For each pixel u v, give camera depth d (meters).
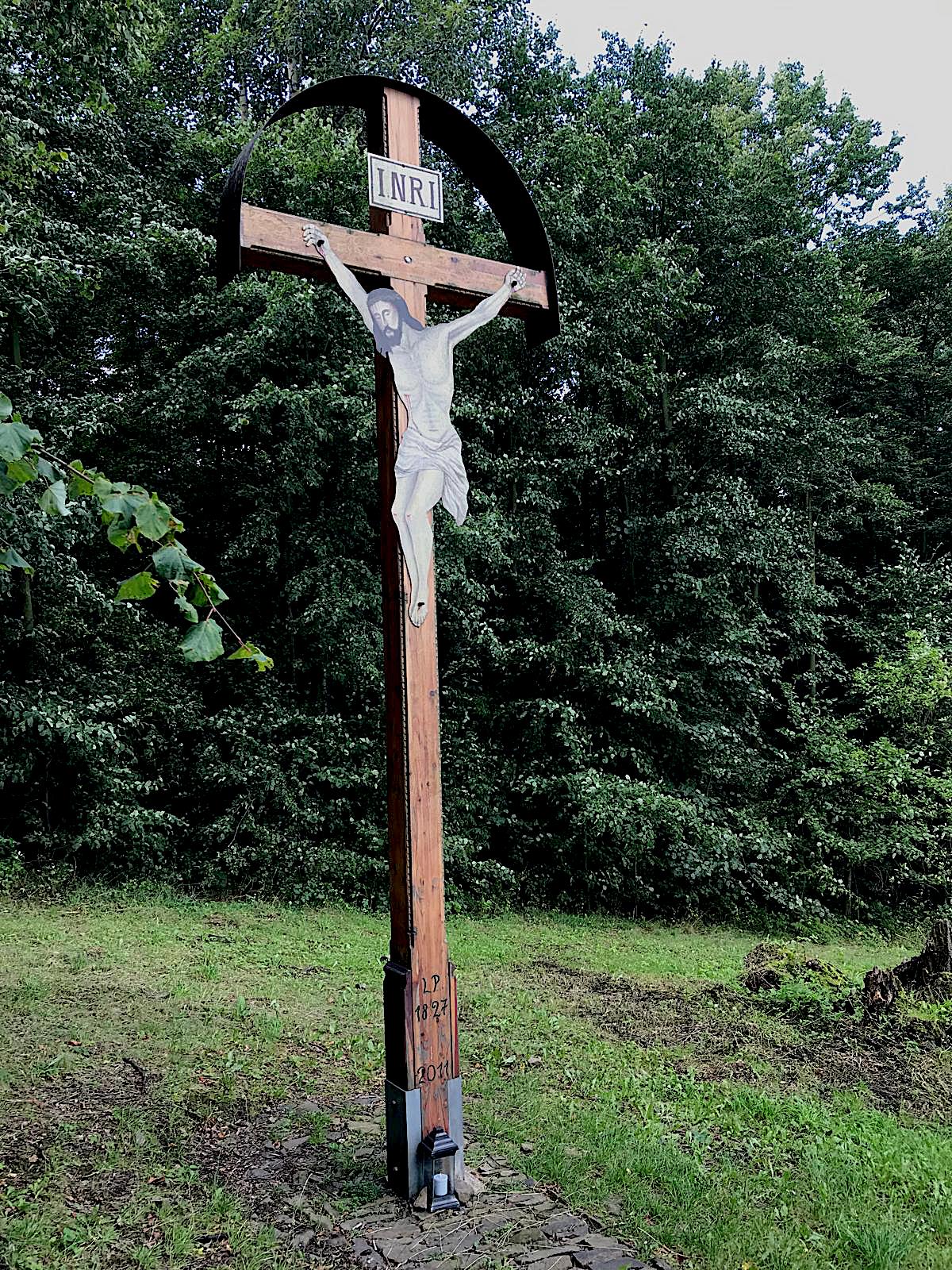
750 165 13.70
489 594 11.40
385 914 9.68
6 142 7.29
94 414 9.55
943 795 12.00
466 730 11.53
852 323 14.37
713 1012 6.04
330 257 3.45
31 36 7.73
